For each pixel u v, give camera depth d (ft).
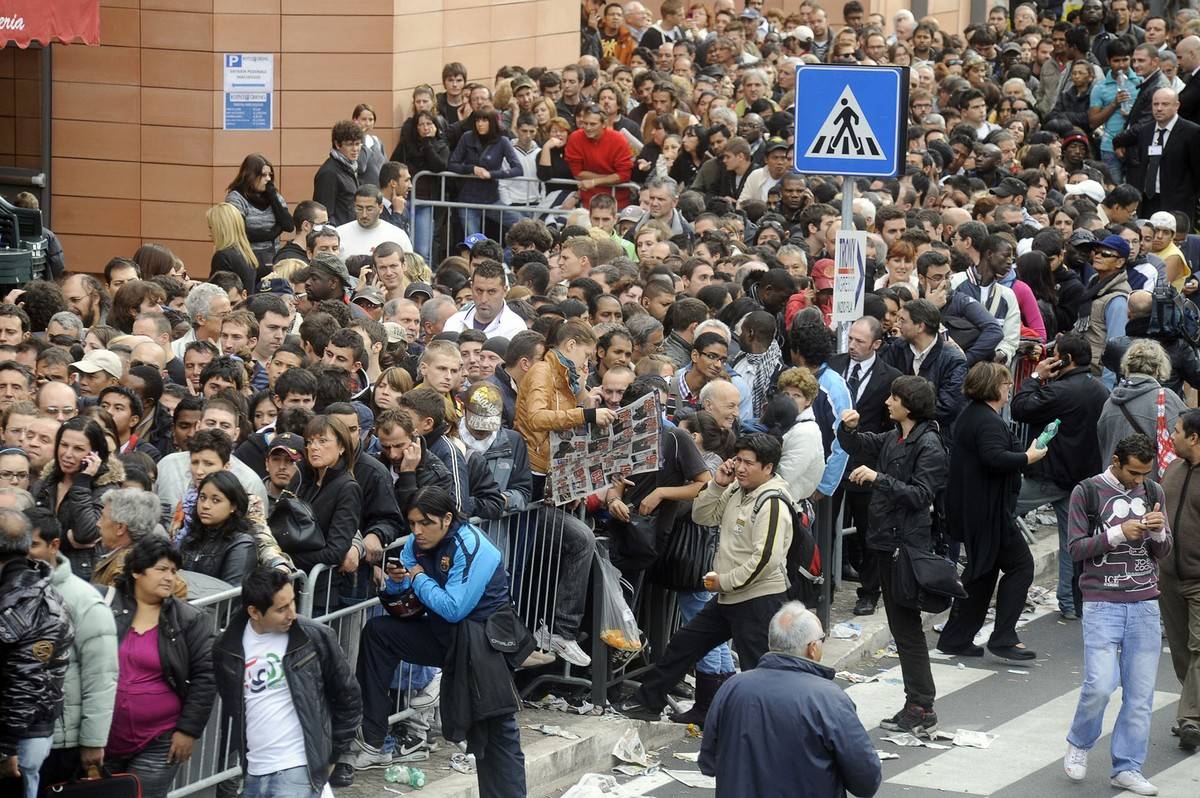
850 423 83.46
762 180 135.54
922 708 77.71
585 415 72.54
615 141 139.64
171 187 141.38
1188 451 76.13
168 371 81.56
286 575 54.08
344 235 115.55
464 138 139.03
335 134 127.54
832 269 102.53
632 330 88.84
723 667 76.79
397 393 74.43
